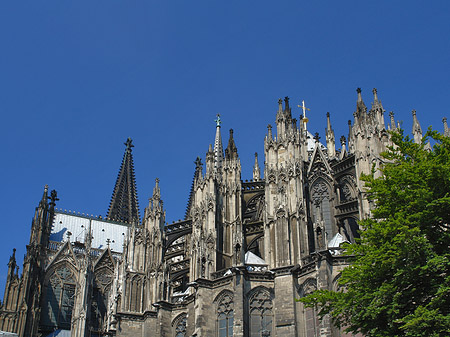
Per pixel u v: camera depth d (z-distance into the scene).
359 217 61.66
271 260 62.16
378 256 34.66
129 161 170.25
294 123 71.88
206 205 71.62
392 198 36.66
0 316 90.06
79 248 111.88
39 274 98.19
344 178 69.88
